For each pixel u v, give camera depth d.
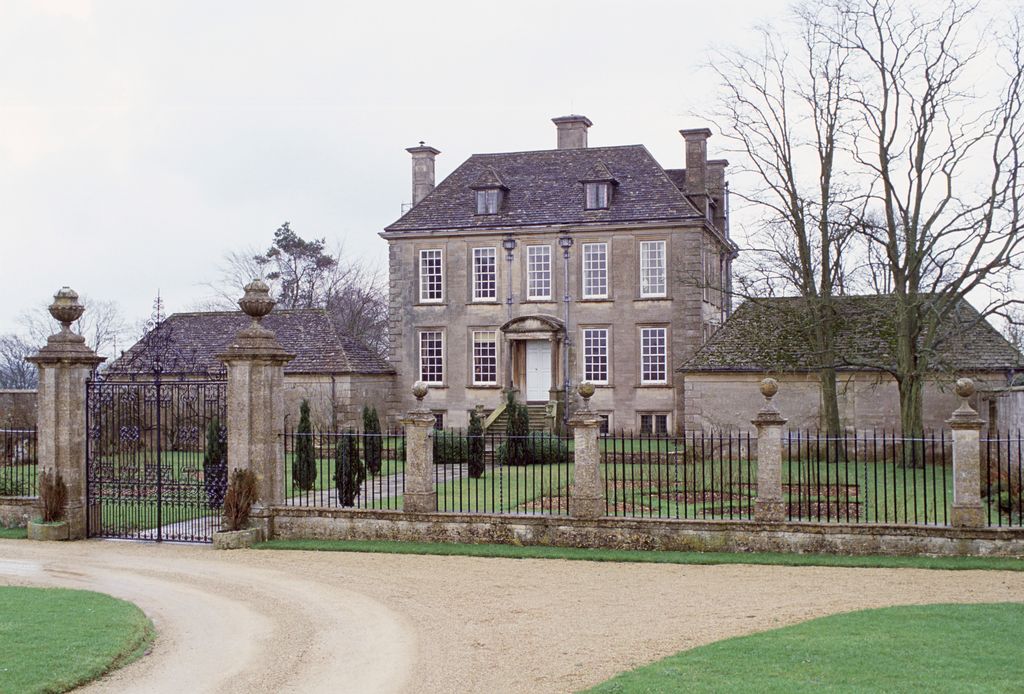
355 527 17.78
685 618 11.88
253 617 12.52
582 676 9.68
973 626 10.73
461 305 44.84
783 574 14.37
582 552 16.16
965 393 15.32
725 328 36.50
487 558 16.11
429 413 17.91
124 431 20.12
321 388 41.09
